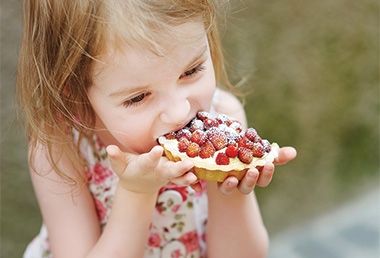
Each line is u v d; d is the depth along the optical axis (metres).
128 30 0.45
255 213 0.58
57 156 0.57
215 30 0.59
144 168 0.48
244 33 1.14
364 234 1.22
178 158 0.47
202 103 0.50
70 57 0.48
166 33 0.46
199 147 0.47
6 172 0.96
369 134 1.33
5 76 0.93
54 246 0.58
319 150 1.27
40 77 0.52
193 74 0.49
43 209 0.59
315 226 1.24
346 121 1.30
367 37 1.33
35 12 0.51
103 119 0.51
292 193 1.24
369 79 1.34
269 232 1.20
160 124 0.49
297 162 1.24
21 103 0.56
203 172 0.46
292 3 1.20
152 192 0.52
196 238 0.62
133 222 0.52
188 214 0.61
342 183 1.29
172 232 0.61
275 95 1.20
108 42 0.46
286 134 1.22
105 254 0.52
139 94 0.48
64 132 0.55
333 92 1.28
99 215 0.61
